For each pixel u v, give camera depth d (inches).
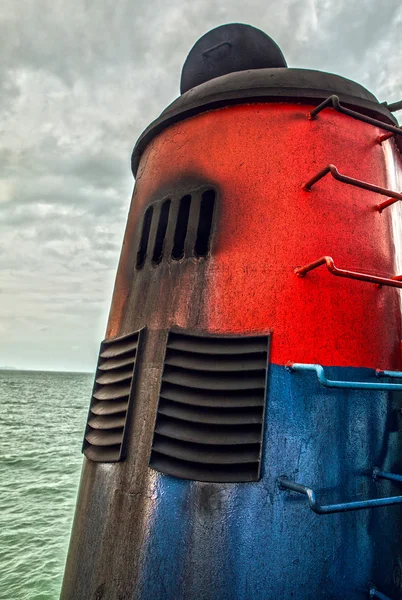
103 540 134.2
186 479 127.2
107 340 175.6
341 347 137.0
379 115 170.9
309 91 163.2
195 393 137.1
